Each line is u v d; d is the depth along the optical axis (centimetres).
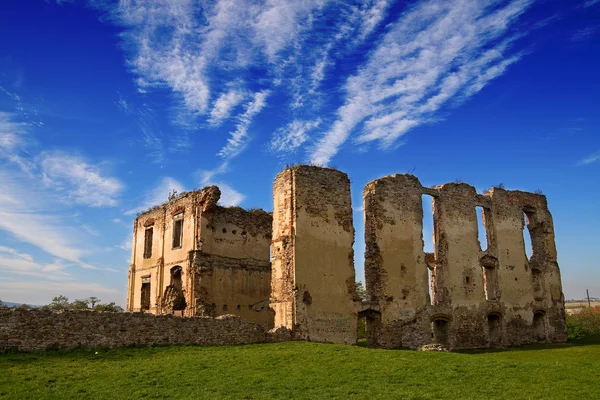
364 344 3362
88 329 1958
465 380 1667
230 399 1415
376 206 2989
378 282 2881
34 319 1856
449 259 3253
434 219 3338
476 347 3234
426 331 2994
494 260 3516
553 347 3344
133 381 1568
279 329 2466
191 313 3272
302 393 1493
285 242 2644
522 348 3316
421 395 1487
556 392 1525
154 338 2103
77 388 1470
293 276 2567
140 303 3959
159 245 3875
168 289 3594
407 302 2966
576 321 4522
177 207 3728
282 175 2759
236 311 3516
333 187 2827
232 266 3566
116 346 2003
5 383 1480
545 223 3978
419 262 3086
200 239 3409
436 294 3234
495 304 3422
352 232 2842
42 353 1820
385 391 1523
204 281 3366
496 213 3631
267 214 3900
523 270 3675
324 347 2236
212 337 2256
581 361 2356
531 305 3659
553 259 3956
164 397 1427
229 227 3622
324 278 2664
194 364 1816
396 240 3019
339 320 2666
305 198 2695
